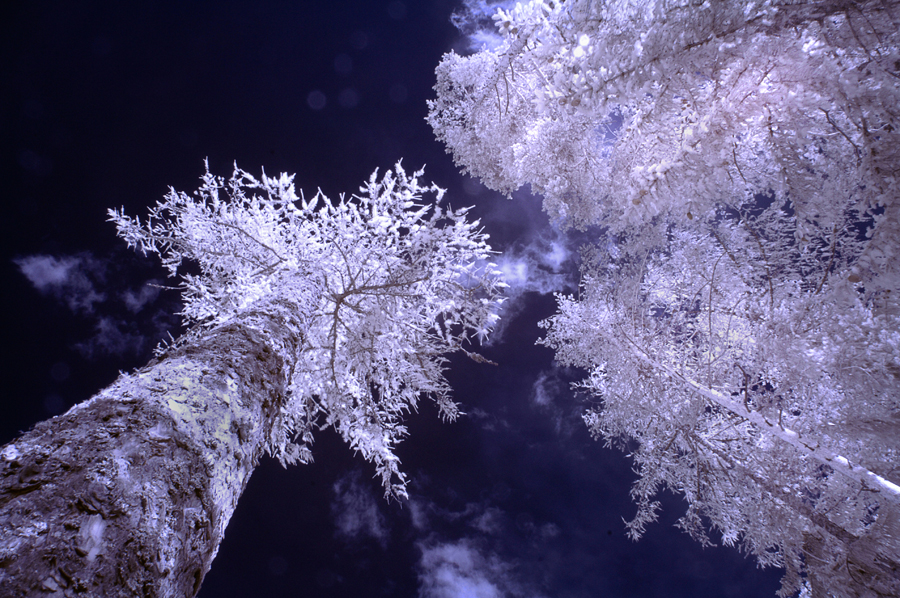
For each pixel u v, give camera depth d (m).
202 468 1.55
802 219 4.00
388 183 5.02
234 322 3.10
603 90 3.43
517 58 5.88
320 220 5.33
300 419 5.50
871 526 4.76
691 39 3.20
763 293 5.78
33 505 1.02
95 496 1.12
